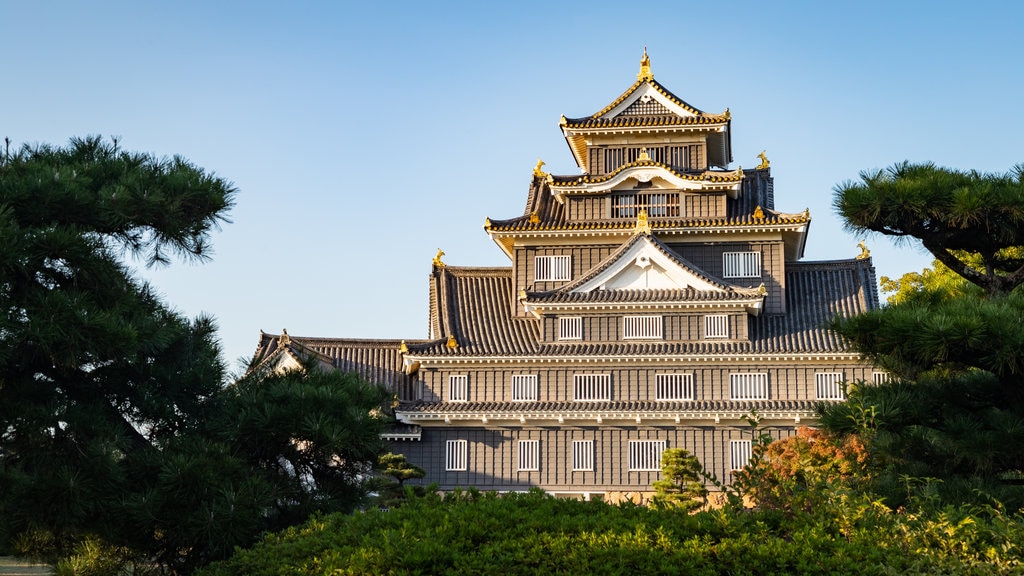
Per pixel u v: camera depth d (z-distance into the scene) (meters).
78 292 21.80
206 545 21.25
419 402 59.38
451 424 59.31
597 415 57.41
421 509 17.70
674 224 61.12
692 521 16.28
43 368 22.88
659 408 57.16
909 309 23.48
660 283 59.31
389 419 25.59
